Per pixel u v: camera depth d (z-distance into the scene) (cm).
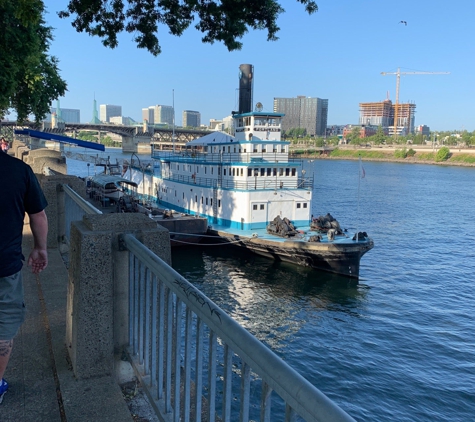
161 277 311
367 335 2153
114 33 1072
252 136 3794
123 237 407
